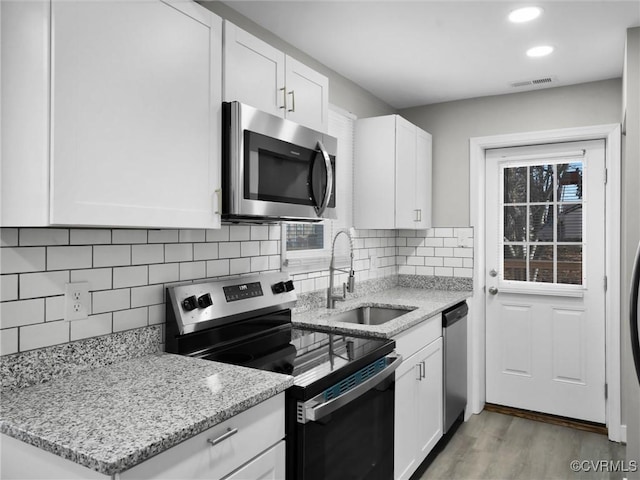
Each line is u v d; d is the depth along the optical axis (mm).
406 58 2713
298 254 2637
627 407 2305
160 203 1403
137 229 1696
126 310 1653
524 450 2869
